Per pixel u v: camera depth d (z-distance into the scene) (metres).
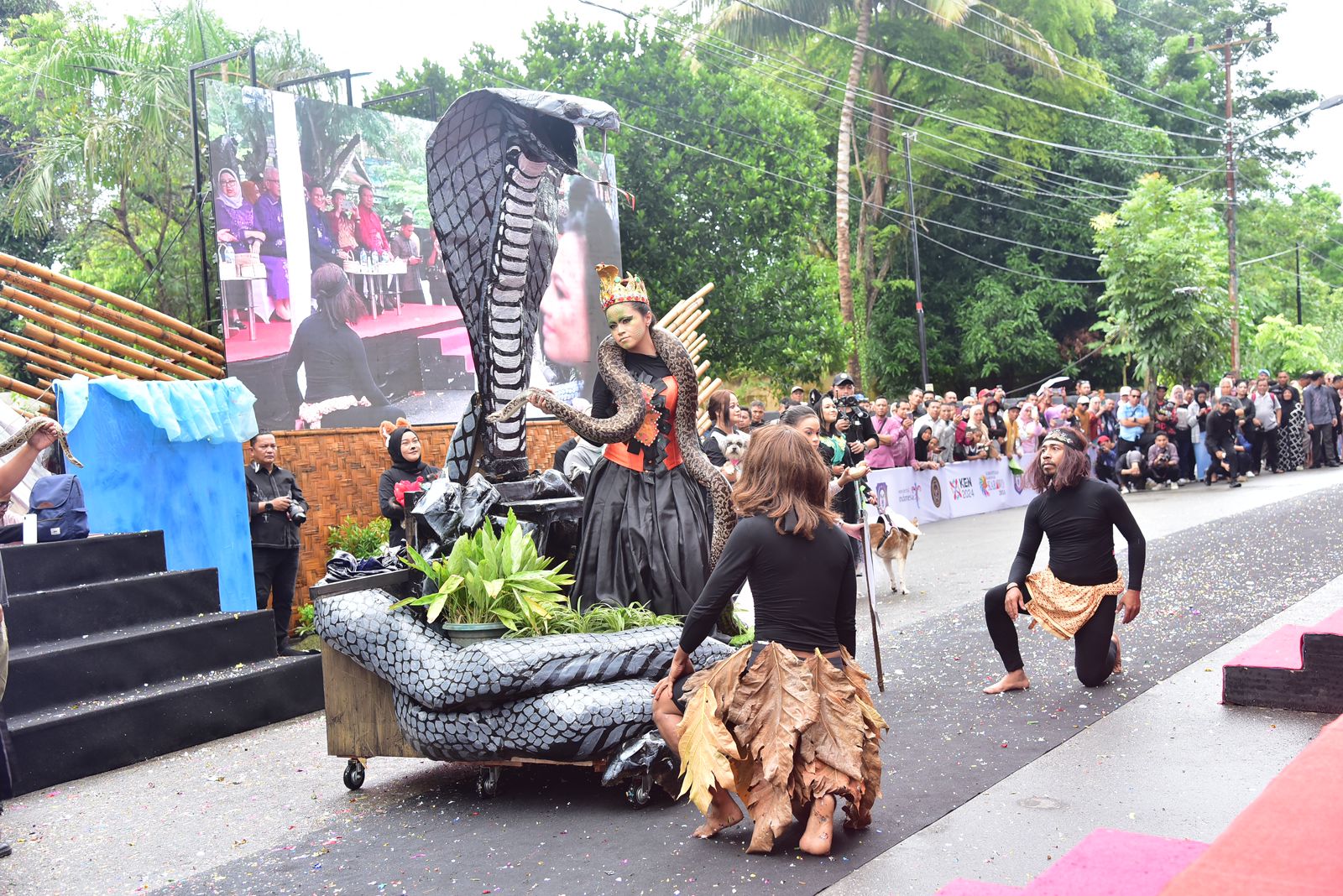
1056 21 34.25
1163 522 12.96
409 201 11.52
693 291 20.34
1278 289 48.28
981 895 3.24
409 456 8.11
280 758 5.98
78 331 8.78
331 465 10.17
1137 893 3.09
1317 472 19.80
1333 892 2.23
